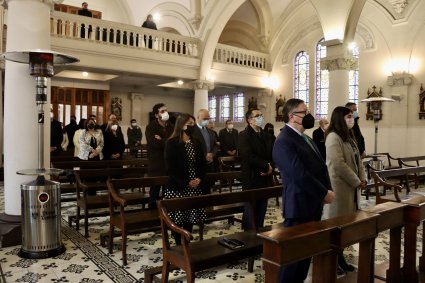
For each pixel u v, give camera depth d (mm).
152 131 5941
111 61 11547
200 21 13648
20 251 4766
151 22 13102
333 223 2635
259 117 4852
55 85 14945
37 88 4684
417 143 12039
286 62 16062
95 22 11258
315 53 15039
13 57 4613
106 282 3988
